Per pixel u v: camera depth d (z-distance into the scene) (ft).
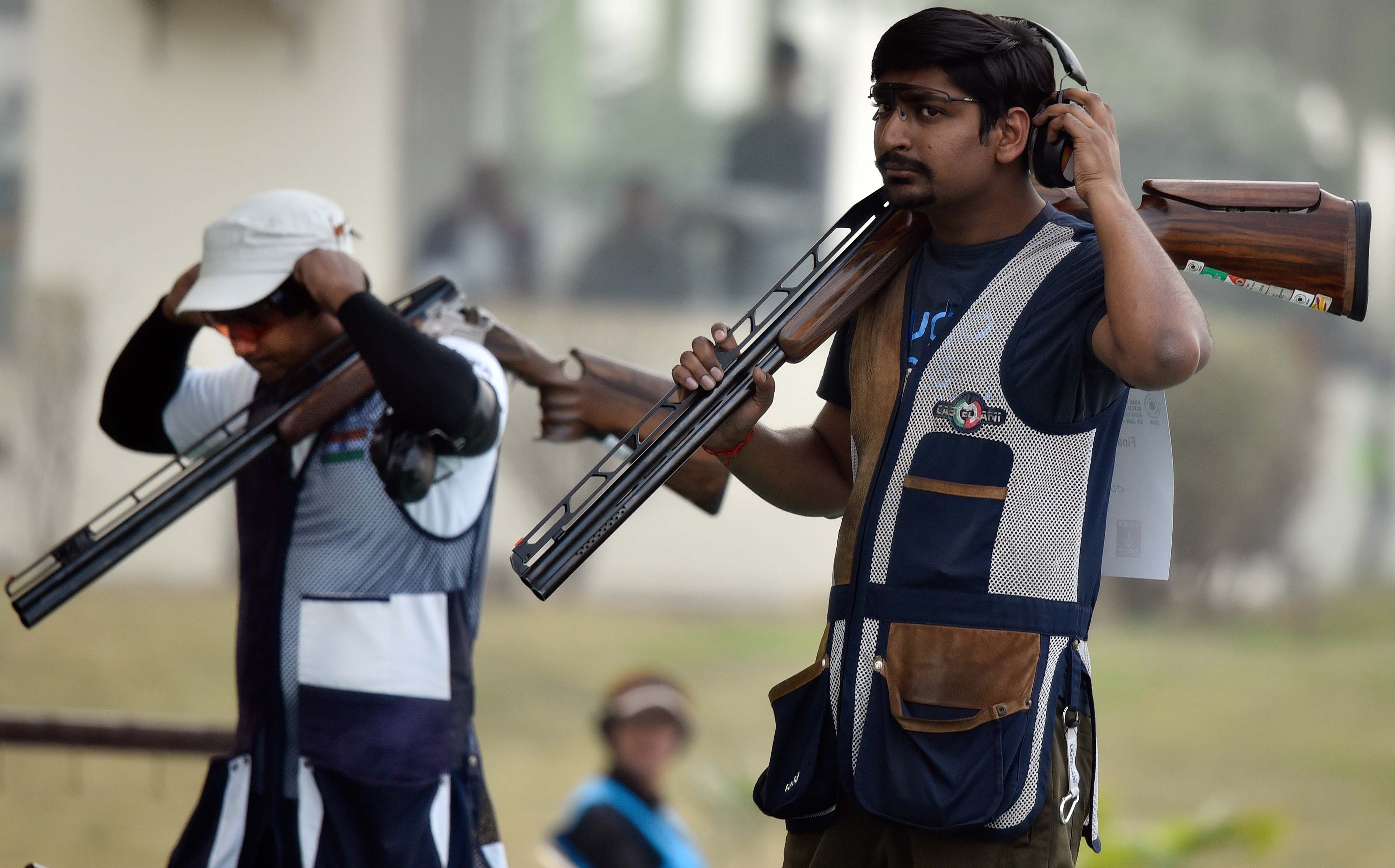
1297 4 227.61
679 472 39.09
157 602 145.69
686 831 69.26
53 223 159.22
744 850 98.02
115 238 160.45
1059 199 30.73
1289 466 191.52
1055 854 26.84
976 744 26.35
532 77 201.77
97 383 157.07
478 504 34.68
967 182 27.17
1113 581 186.39
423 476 32.07
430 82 196.34
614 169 201.05
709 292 196.03
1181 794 115.75
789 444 31.48
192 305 33.96
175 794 100.94
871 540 27.66
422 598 33.96
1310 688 150.00
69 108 159.94
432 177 196.34
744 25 203.72
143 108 161.48
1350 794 116.98
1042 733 26.55
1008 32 27.07
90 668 124.36
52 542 154.10
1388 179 229.45
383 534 33.83
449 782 33.81
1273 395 190.70
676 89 203.31
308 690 33.50
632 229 196.34
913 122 27.12
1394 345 209.56
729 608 172.14
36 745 41.96
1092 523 27.45
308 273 33.22
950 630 26.68
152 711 115.75
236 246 34.19
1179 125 221.66
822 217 198.80
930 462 27.30
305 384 34.14
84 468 155.63
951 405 27.27
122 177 160.86
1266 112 223.92
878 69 27.55
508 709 129.59
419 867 32.94
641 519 173.06
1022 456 26.96
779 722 28.63
